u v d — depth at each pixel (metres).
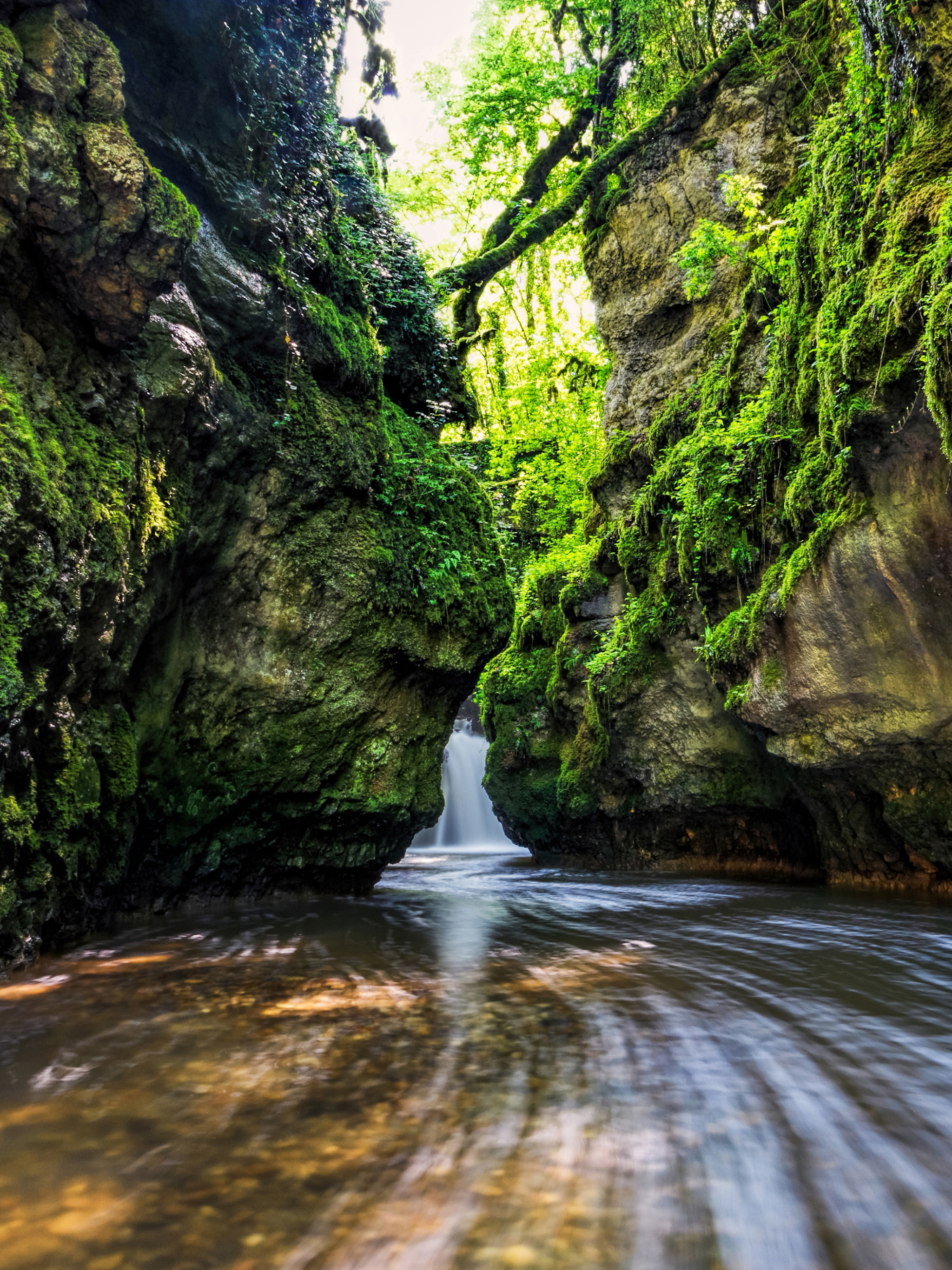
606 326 12.86
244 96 6.39
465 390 10.68
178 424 5.49
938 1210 1.94
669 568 9.97
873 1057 2.98
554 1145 2.23
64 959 4.71
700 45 12.28
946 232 5.43
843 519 6.60
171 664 6.16
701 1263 1.72
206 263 6.02
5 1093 2.57
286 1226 1.81
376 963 4.67
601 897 8.38
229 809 6.77
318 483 7.11
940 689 6.53
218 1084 2.65
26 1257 1.68
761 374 9.17
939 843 7.37
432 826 8.59
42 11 4.09
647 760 10.62
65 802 4.57
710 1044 3.12
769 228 9.13
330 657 7.27
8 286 4.26
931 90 6.16
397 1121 2.37
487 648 8.47
